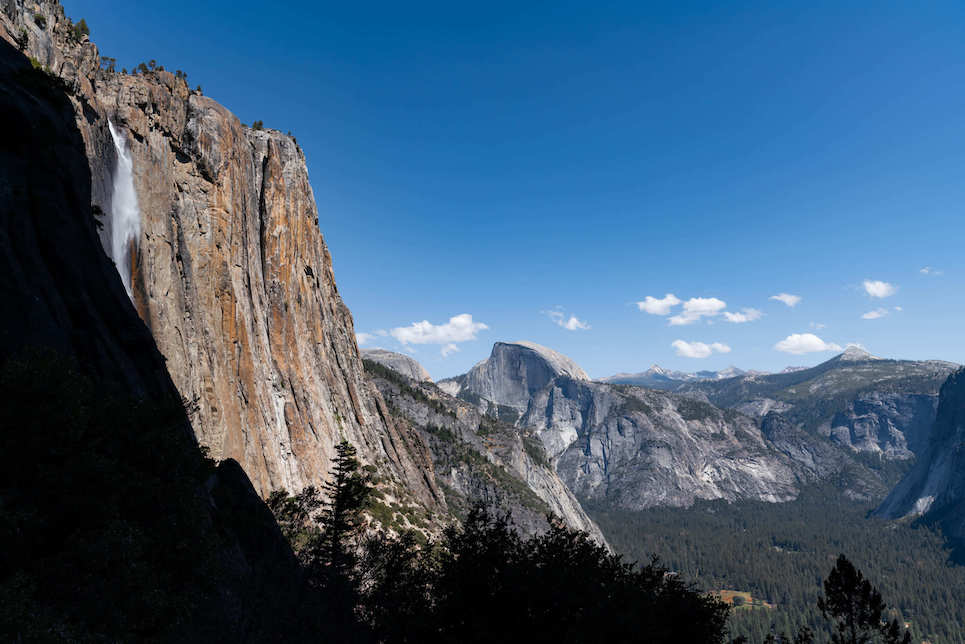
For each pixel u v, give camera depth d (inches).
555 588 1019.3
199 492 1211.2
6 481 740.7
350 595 1205.7
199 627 896.3
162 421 1009.5
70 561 717.3
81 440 824.9
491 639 962.7
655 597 1168.2
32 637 597.0
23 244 1216.2
